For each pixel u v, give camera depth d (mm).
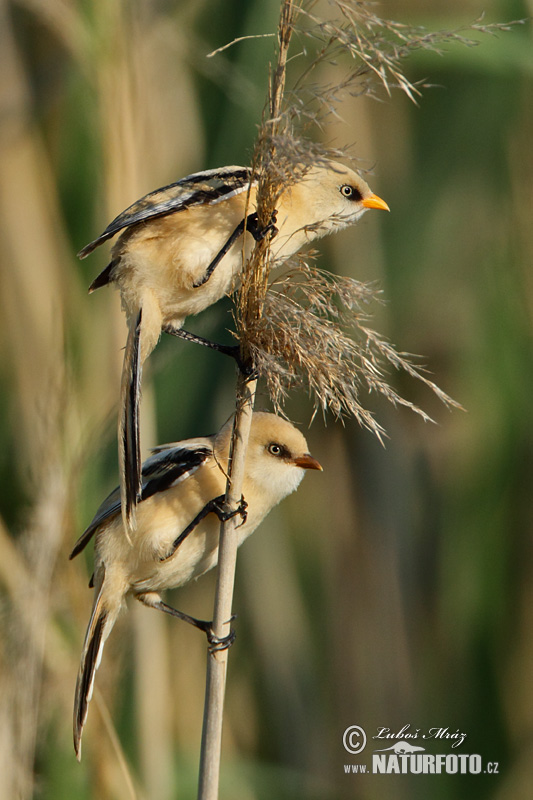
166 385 11188
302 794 11367
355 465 12672
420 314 12844
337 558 12633
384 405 12695
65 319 10102
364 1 5945
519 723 11602
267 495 8742
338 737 12016
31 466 9781
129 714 9766
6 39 11664
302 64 10117
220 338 11117
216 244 7969
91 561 10562
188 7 11188
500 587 11945
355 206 8688
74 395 9375
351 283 6664
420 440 12742
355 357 6684
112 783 9305
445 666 11945
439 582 12258
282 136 6117
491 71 11672
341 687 12273
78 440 9211
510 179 12641
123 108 9922
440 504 12500
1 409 11398
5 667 8680
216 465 8398
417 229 12922
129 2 10078
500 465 12133
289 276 6781
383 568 12391
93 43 9875
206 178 8102
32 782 8633
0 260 11602
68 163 11773
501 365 12383
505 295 12477
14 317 11539
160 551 8234
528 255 12422
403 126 13227
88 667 8305
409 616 12281
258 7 11000
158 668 9977
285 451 8672
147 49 10883
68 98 11656
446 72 12984
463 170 12961
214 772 6996
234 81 11055
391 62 5973
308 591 12773
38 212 11719
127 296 8125
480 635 11875
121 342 10469
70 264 11844
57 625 9398
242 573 12594
